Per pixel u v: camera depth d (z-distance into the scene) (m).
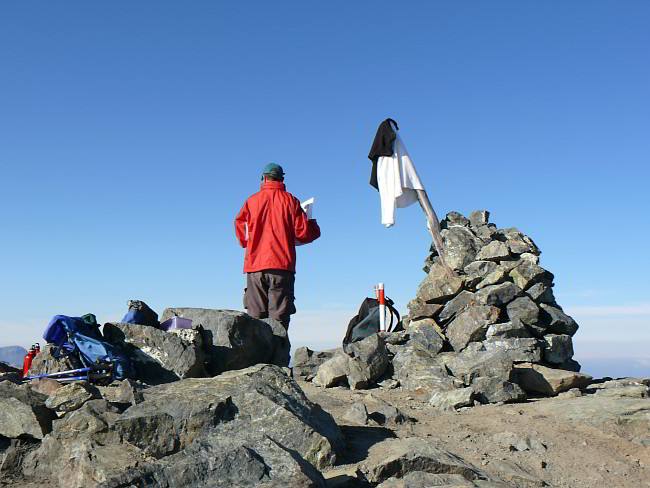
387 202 11.37
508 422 7.43
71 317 8.52
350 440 6.37
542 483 5.71
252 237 10.41
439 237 11.52
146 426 5.62
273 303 10.48
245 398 5.98
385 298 11.67
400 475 5.50
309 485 4.88
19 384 7.38
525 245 11.27
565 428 7.24
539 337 10.45
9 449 5.96
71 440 5.71
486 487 5.30
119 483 4.77
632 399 8.34
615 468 6.19
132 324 8.77
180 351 8.62
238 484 4.91
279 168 10.73
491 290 10.59
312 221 10.77
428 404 8.49
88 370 8.02
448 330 10.68
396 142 11.47
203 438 5.55
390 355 10.38
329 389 9.41
